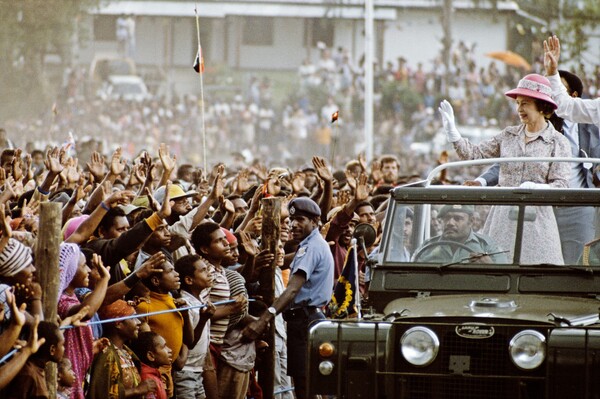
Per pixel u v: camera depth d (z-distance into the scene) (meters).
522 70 96.38
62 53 77.69
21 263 16.17
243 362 21.62
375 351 17.62
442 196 19.70
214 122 93.69
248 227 23.83
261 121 95.69
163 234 20.14
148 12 108.69
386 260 19.52
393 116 91.50
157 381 18.77
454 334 17.62
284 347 24.09
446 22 103.62
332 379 17.69
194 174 34.50
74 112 78.81
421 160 73.44
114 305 18.27
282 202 23.89
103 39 107.44
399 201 19.78
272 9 111.69
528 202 19.50
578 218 19.39
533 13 85.25
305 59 110.25
